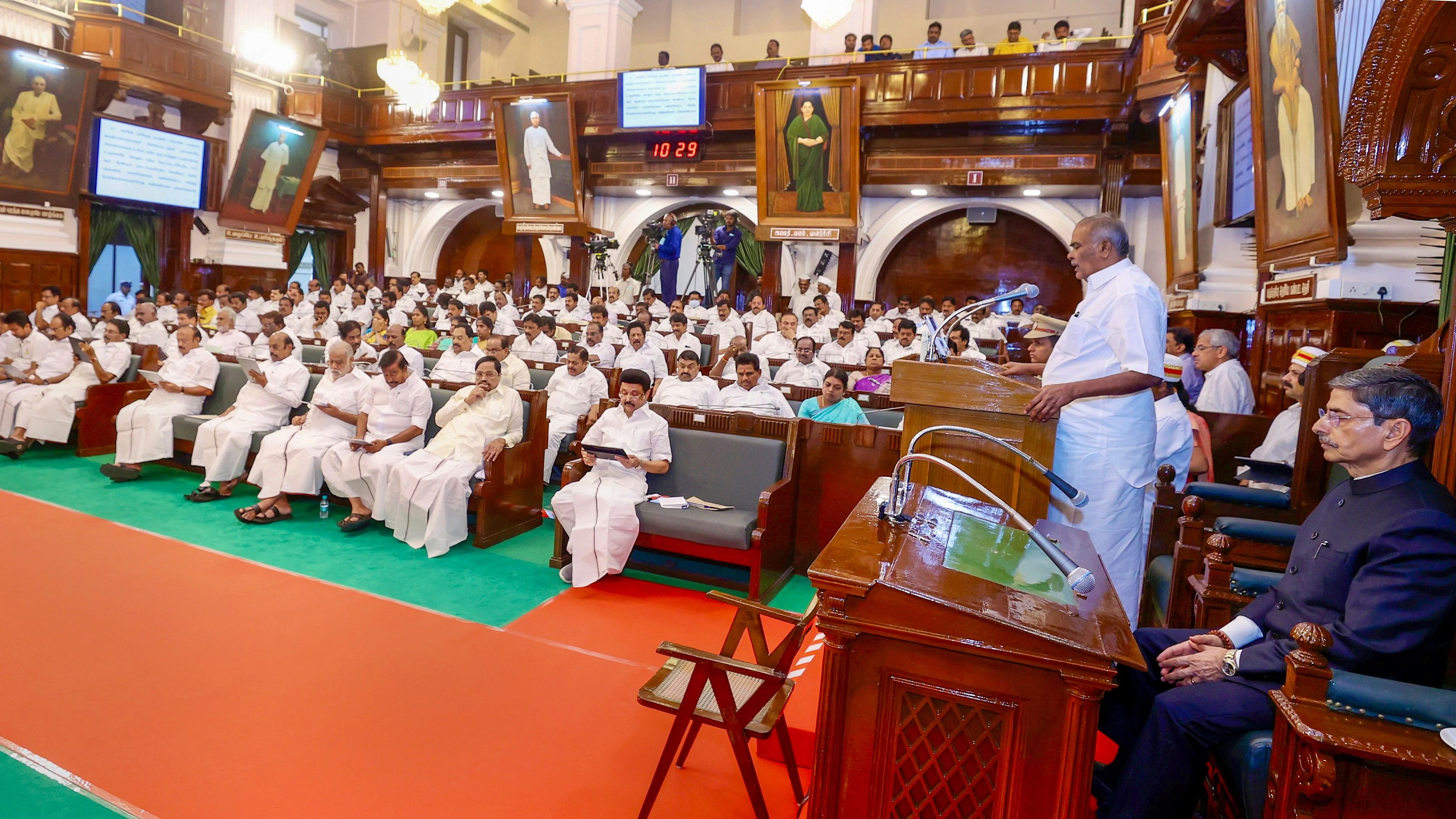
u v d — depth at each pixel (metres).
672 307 11.39
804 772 2.74
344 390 5.70
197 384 6.47
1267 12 5.07
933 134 11.70
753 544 4.24
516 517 5.45
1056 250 13.24
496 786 2.56
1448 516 1.83
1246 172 6.38
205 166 13.27
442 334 10.61
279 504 5.50
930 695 1.68
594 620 3.98
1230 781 1.90
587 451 4.54
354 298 12.48
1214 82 7.79
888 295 14.09
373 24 16.28
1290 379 3.96
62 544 4.66
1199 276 7.44
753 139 12.73
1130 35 11.34
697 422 5.05
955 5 15.02
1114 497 2.69
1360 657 1.80
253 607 3.90
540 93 13.03
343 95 14.57
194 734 2.77
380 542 5.12
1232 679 2.01
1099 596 1.83
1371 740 1.50
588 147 13.62
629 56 14.87
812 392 6.72
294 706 2.99
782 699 2.51
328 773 2.58
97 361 7.06
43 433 6.79
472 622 3.86
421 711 3.00
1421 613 1.77
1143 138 10.61
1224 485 3.48
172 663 3.28
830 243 13.41
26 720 2.79
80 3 11.50
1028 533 2.02
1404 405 1.92
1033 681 1.62
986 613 1.61
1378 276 4.85
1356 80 2.05
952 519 2.25
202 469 6.63
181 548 4.73
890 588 1.66
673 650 2.23
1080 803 1.57
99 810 2.34
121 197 12.20
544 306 12.95
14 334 7.02
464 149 14.72
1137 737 2.35
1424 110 1.96
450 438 5.29
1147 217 11.98
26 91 10.72
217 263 13.91
